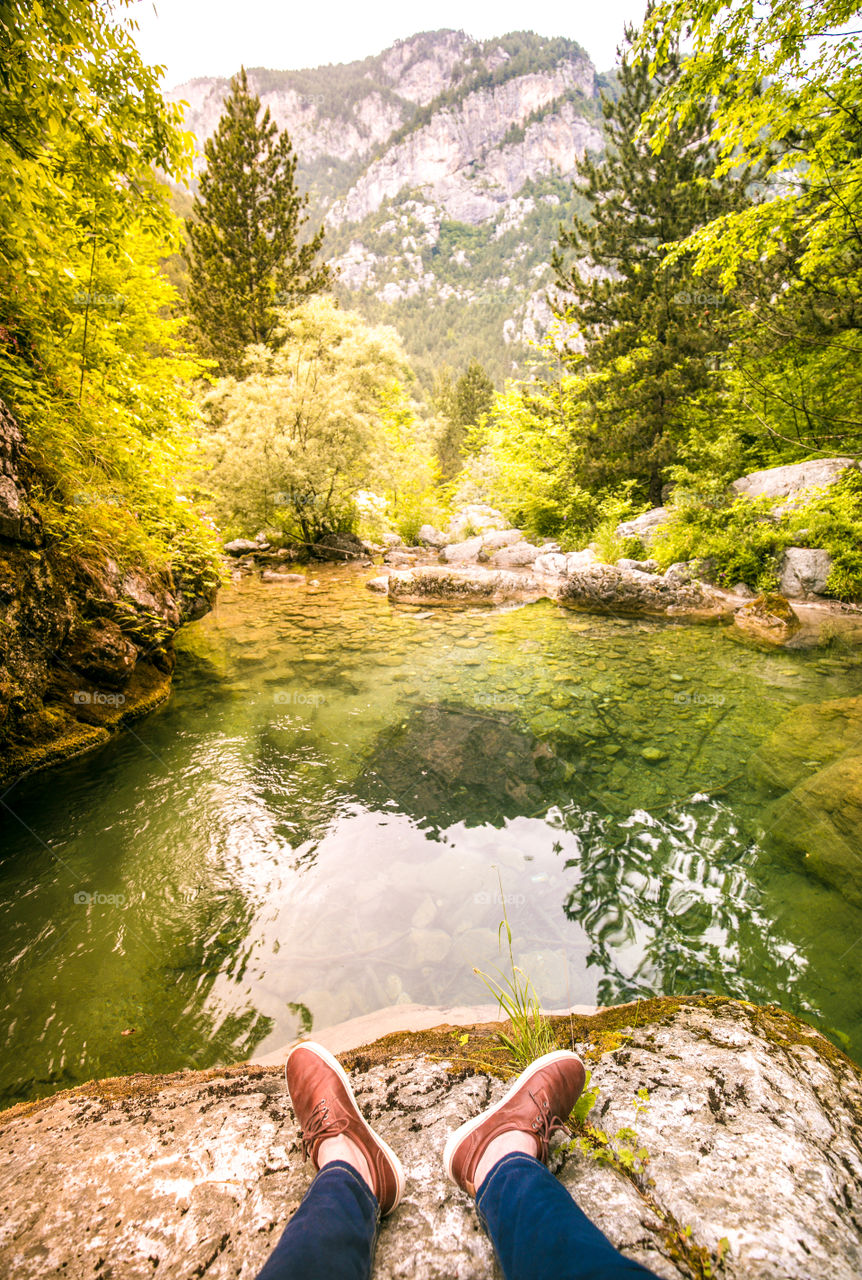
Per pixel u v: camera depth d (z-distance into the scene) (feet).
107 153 12.26
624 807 13.16
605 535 41.60
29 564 14.15
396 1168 4.36
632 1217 3.94
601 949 9.21
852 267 25.34
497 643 26.08
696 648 24.94
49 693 15.31
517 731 16.99
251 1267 3.79
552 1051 5.81
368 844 12.06
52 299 16.87
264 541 52.34
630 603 32.35
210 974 8.83
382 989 8.51
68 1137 5.18
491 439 67.56
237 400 44.60
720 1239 3.73
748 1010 6.53
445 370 163.22
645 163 44.47
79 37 10.78
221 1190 4.41
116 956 9.20
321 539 51.88
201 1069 7.15
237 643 25.77
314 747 16.14
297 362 45.78
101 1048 7.59
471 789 14.01
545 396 59.52
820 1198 4.02
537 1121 4.54
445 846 11.96
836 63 18.49
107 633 16.99
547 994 8.31
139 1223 4.14
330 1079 5.05
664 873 11.00
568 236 49.83
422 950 9.25
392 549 53.36
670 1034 6.07
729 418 42.70
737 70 19.31
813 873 10.71
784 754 14.94
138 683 18.84
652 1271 3.51
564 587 34.47
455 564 47.16
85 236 15.97
